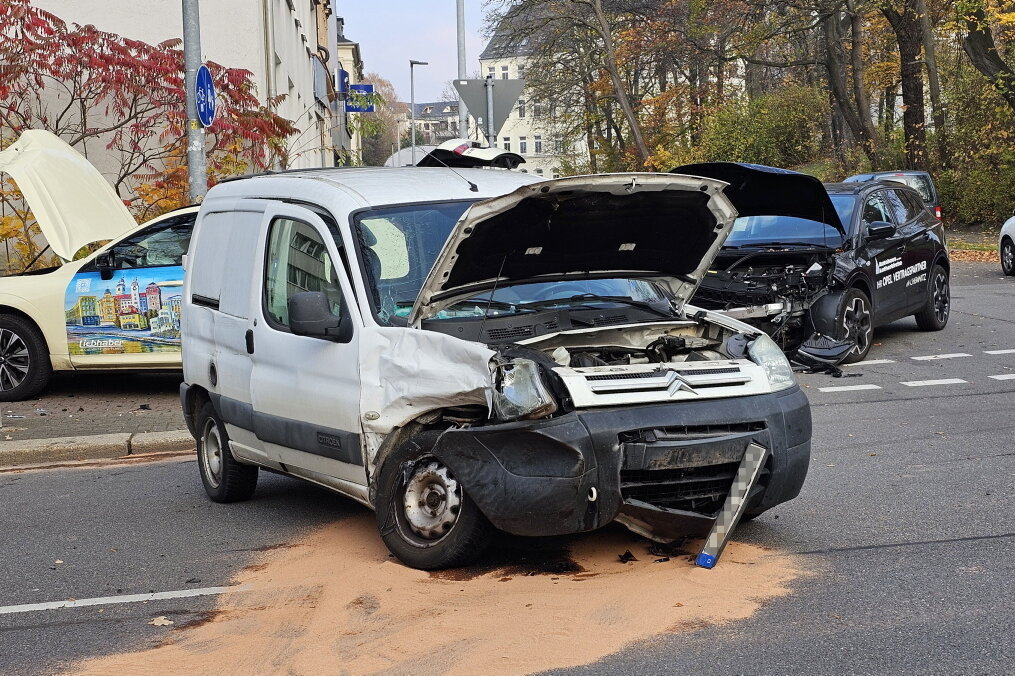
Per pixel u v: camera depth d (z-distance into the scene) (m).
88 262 11.69
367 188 6.44
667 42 43.66
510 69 97.19
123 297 11.53
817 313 12.07
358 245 6.05
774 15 37.44
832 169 42.06
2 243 15.85
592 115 50.16
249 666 4.49
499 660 4.35
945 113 37.53
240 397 6.98
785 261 12.67
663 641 4.47
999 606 4.76
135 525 7.13
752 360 5.67
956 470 7.44
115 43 16.69
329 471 6.20
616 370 5.27
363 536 6.48
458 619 4.81
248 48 18.38
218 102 16.98
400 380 5.59
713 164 10.34
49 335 11.63
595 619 4.72
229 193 7.62
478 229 5.44
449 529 5.42
